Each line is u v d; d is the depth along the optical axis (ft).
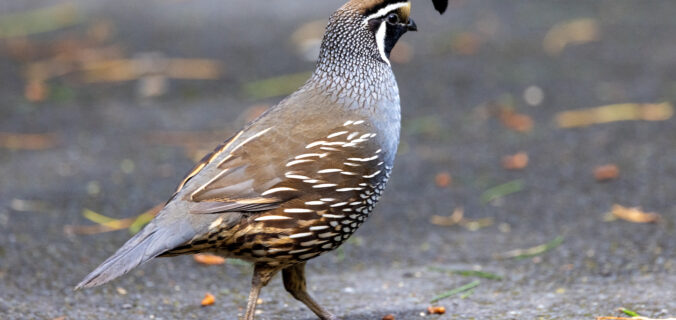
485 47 57.41
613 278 27.58
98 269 20.67
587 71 51.72
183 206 22.06
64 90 51.44
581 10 65.36
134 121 46.62
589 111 45.52
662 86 48.21
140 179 38.63
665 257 28.81
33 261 29.84
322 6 68.59
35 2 72.74
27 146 43.29
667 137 41.45
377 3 24.61
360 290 27.86
